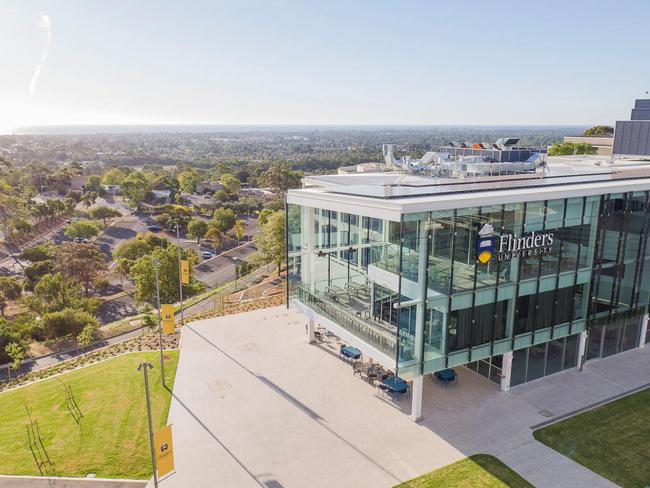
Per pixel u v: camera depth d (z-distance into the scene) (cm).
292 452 2255
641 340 3400
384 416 2545
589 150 7725
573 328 2947
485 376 2959
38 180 15200
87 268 6341
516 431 2412
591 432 2403
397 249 2530
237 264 7719
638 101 5256
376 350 2523
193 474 2112
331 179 3428
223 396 2759
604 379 2950
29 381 3331
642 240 3122
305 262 3269
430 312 2380
